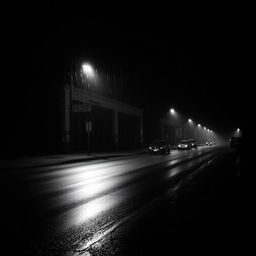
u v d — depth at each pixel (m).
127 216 7.23
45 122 35.12
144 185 12.28
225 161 24.61
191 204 8.49
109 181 13.64
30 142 33.81
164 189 11.20
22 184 12.83
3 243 5.35
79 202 8.91
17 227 6.32
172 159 28.62
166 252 4.90
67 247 5.15
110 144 48.09
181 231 6.00
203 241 5.40
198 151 47.59
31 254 4.84
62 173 17.25
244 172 16.09
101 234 5.86
